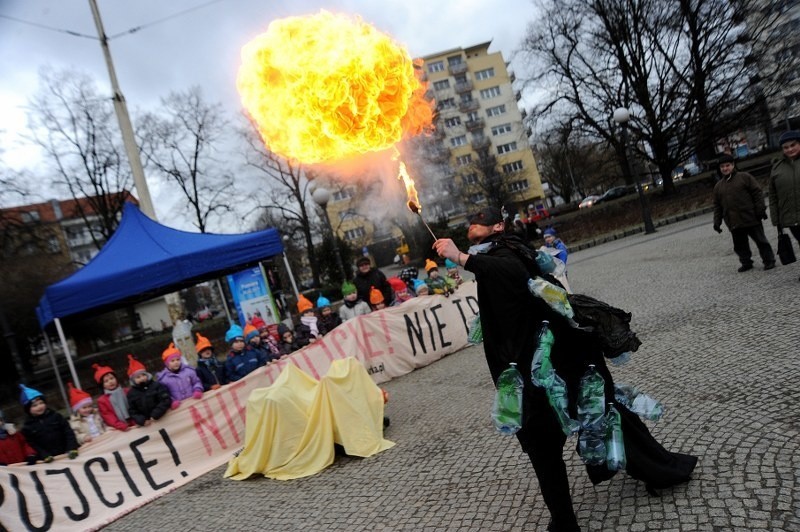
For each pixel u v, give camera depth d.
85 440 6.11
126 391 6.64
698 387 4.23
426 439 4.94
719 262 9.52
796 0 24.69
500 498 3.36
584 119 29.06
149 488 5.59
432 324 8.55
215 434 6.18
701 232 14.77
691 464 2.87
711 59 25.36
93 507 5.28
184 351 12.40
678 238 15.09
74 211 36.72
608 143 29.72
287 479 4.92
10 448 5.50
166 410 5.94
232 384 6.47
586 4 26.62
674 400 4.10
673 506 2.70
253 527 3.98
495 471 3.79
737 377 4.21
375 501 3.87
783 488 2.60
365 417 5.16
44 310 9.42
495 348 2.64
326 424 5.05
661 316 6.91
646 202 19.52
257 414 5.23
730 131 26.45
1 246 23.78
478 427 4.82
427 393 6.62
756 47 25.20
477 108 73.19
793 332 4.87
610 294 9.43
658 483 2.78
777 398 3.63
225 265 9.99
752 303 6.25
